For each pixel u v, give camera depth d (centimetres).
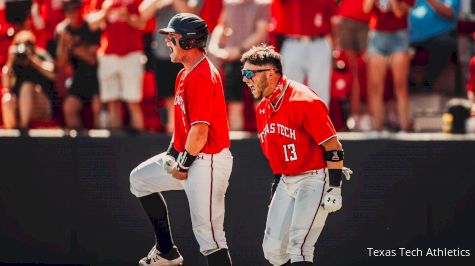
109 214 2770
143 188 2402
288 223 2194
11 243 2842
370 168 2627
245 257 2672
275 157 2180
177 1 3059
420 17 3036
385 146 2622
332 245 2647
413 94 3034
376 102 2930
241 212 2672
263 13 3003
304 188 2141
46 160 2805
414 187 2622
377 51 2916
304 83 2969
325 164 2147
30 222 2825
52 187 2805
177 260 2469
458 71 3053
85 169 2780
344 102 3070
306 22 2925
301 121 2105
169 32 2208
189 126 2255
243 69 2131
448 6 3027
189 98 2211
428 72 3038
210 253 2294
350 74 3080
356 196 2634
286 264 2252
